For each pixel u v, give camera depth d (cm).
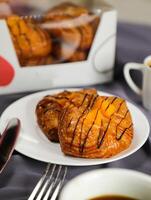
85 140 57
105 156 57
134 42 88
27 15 73
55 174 56
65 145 57
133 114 67
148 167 59
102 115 59
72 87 78
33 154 58
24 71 74
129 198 46
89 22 74
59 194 46
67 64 76
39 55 73
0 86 75
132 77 80
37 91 77
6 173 56
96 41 76
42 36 72
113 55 79
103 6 77
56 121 61
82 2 78
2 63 73
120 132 59
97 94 66
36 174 56
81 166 58
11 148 56
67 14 74
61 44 74
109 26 75
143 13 110
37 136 62
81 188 45
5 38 71
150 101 72
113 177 46
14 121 60
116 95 76
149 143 62
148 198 45
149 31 92
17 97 75
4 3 74
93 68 78
